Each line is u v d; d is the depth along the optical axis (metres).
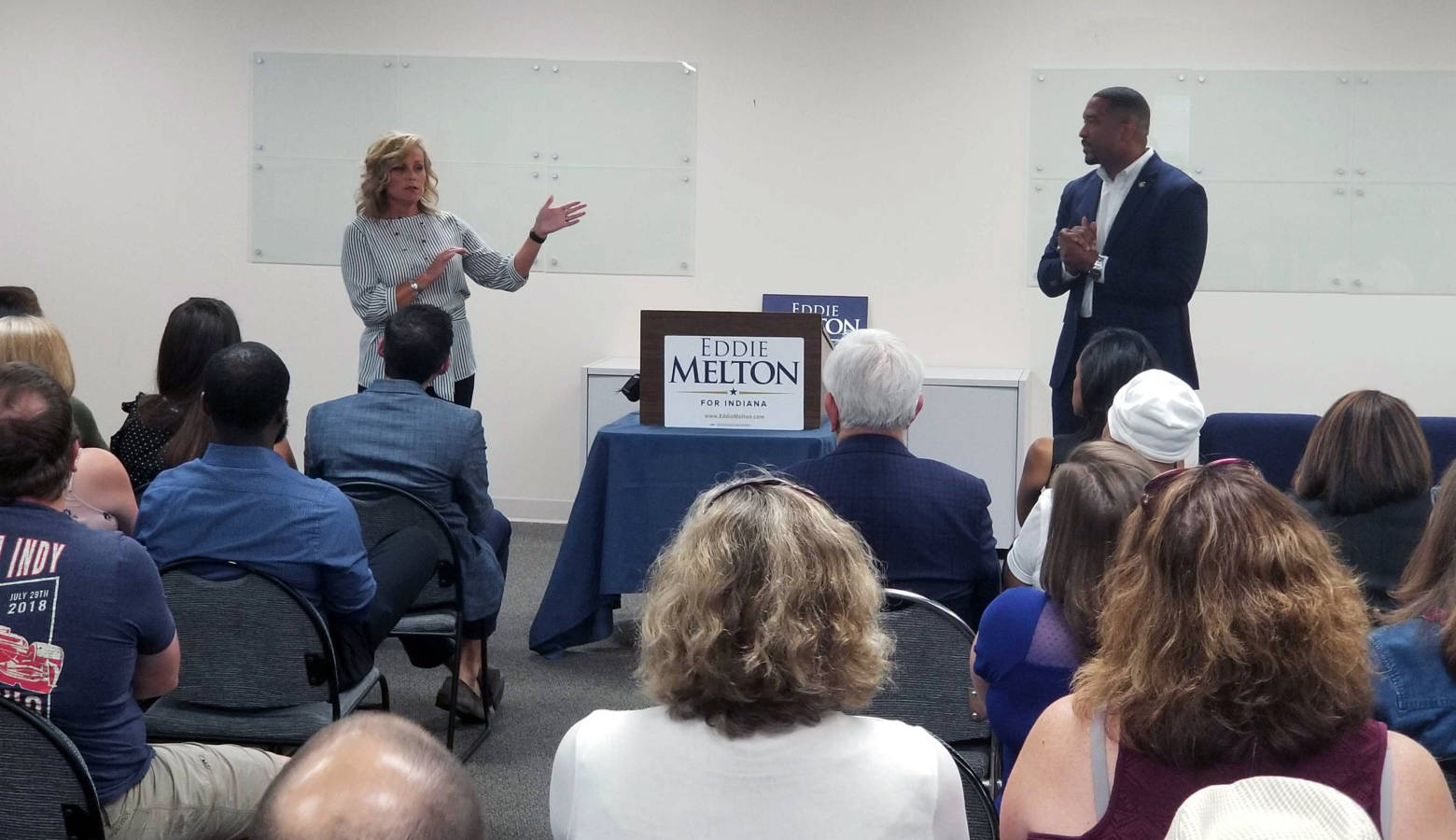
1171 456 2.96
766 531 1.47
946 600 2.80
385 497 3.28
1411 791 1.42
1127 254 4.86
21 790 2.04
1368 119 6.02
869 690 1.47
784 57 6.34
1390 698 1.90
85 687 2.11
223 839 2.33
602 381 6.13
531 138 6.49
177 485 2.69
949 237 6.33
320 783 0.91
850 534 1.52
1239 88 6.08
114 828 2.18
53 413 2.13
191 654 2.65
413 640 3.77
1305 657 1.40
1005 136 6.24
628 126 6.45
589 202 6.50
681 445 4.13
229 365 2.69
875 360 2.83
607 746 1.46
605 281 6.54
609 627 4.47
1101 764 1.49
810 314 4.12
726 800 1.41
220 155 6.61
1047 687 1.96
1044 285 5.05
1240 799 0.93
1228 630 1.41
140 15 6.57
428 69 6.49
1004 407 5.88
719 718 1.44
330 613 2.81
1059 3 6.16
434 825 0.91
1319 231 6.11
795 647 1.41
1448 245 6.03
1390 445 2.72
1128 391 3.00
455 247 4.89
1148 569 1.49
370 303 4.91
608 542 4.20
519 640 4.74
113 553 2.13
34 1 6.61
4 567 2.09
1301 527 1.48
